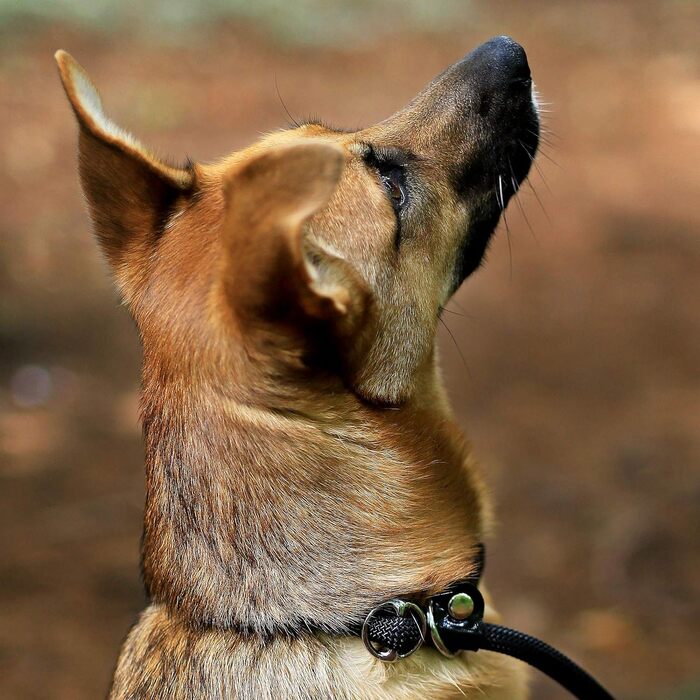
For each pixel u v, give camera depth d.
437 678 3.40
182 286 3.47
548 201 15.46
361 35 22.86
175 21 21.22
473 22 25.06
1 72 17.62
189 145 15.79
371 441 3.47
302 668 3.23
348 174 3.81
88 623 7.05
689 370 11.17
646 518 8.42
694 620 7.41
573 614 7.50
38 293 11.73
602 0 27.98
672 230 14.70
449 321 12.13
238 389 3.31
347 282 3.40
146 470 3.55
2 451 9.01
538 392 10.72
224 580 3.31
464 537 3.62
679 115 19.28
